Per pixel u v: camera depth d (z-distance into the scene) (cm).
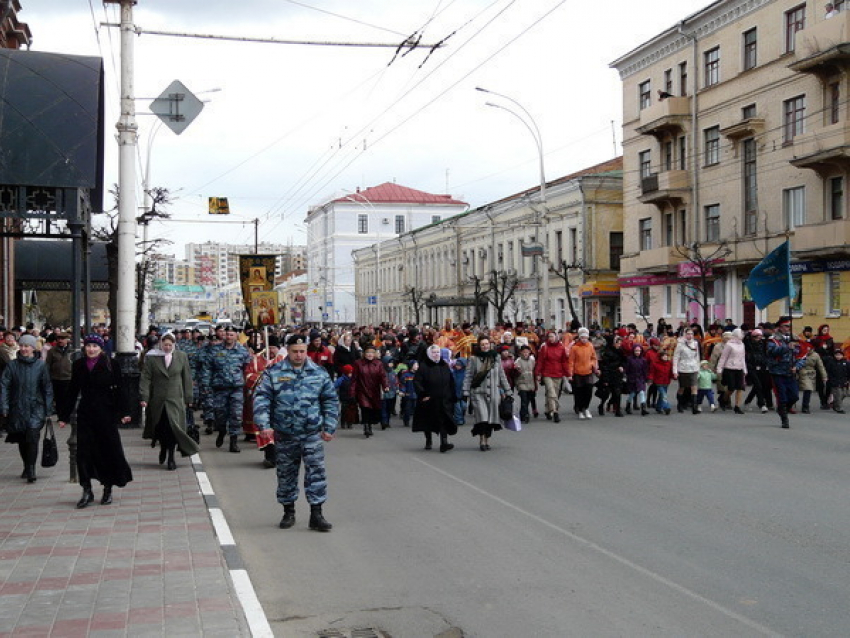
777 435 1587
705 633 566
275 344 1727
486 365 1466
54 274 3319
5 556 760
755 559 742
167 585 666
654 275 4400
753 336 2005
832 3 3170
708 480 1124
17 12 2812
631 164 4644
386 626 600
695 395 2023
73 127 1423
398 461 1371
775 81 3506
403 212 10969
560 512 949
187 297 11175
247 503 1045
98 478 1007
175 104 1716
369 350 1728
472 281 6681
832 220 3194
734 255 3750
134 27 1639
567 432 1691
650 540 816
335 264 10862
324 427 898
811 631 564
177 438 1269
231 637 551
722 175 3862
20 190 1391
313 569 745
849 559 736
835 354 2059
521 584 688
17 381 1168
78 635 555
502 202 6125
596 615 608
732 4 3741
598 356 2358
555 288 5438
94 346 1005
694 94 4044
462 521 920
